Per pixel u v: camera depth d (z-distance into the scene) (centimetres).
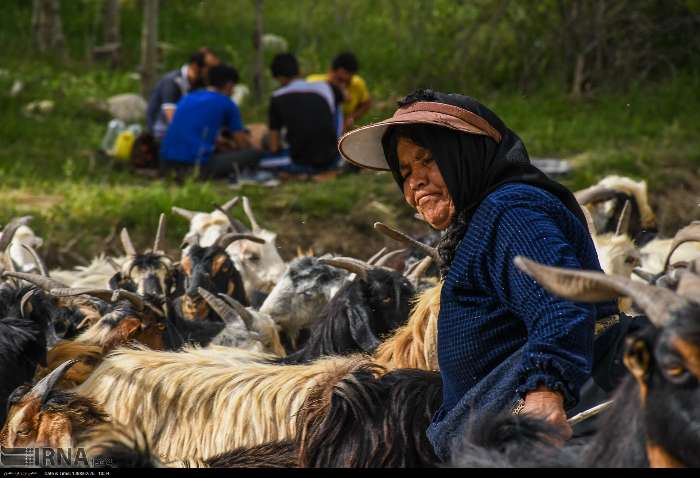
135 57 3172
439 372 516
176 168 1997
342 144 532
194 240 1250
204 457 584
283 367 603
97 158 2142
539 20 2812
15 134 2242
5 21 3306
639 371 327
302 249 1748
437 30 2950
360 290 777
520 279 450
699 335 314
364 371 512
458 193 487
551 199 475
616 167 2042
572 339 432
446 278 486
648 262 1086
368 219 1817
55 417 523
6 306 795
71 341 766
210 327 912
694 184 1998
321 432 483
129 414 609
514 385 454
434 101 500
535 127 2409
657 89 2689
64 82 2739
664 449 322
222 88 2045
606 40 2784
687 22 2741
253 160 2028
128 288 1048
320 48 3172
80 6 3534
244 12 3528
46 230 1641
